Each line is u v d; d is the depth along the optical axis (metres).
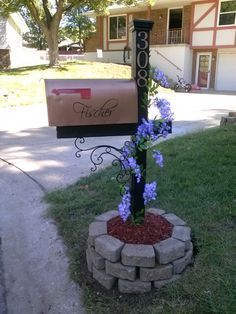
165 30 20.70
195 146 4.87
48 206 3.48
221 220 2.82
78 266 2.54
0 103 10.66
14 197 3.86
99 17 22.73
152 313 2.05
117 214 2.67
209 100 13.08
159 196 3.29
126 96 2.16
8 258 2.86
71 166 4.78
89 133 2.22
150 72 2.27
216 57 19.28
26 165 4.89
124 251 2.20
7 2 16.06
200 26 19.09
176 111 10.09
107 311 2.13
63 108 2.09
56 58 16.81
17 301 2.42
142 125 2.22
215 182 3.51
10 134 7.06
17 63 24.72
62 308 2.26
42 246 2.89
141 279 2.21
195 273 2.25
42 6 16.95
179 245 2.24
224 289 2.08
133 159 2.25
